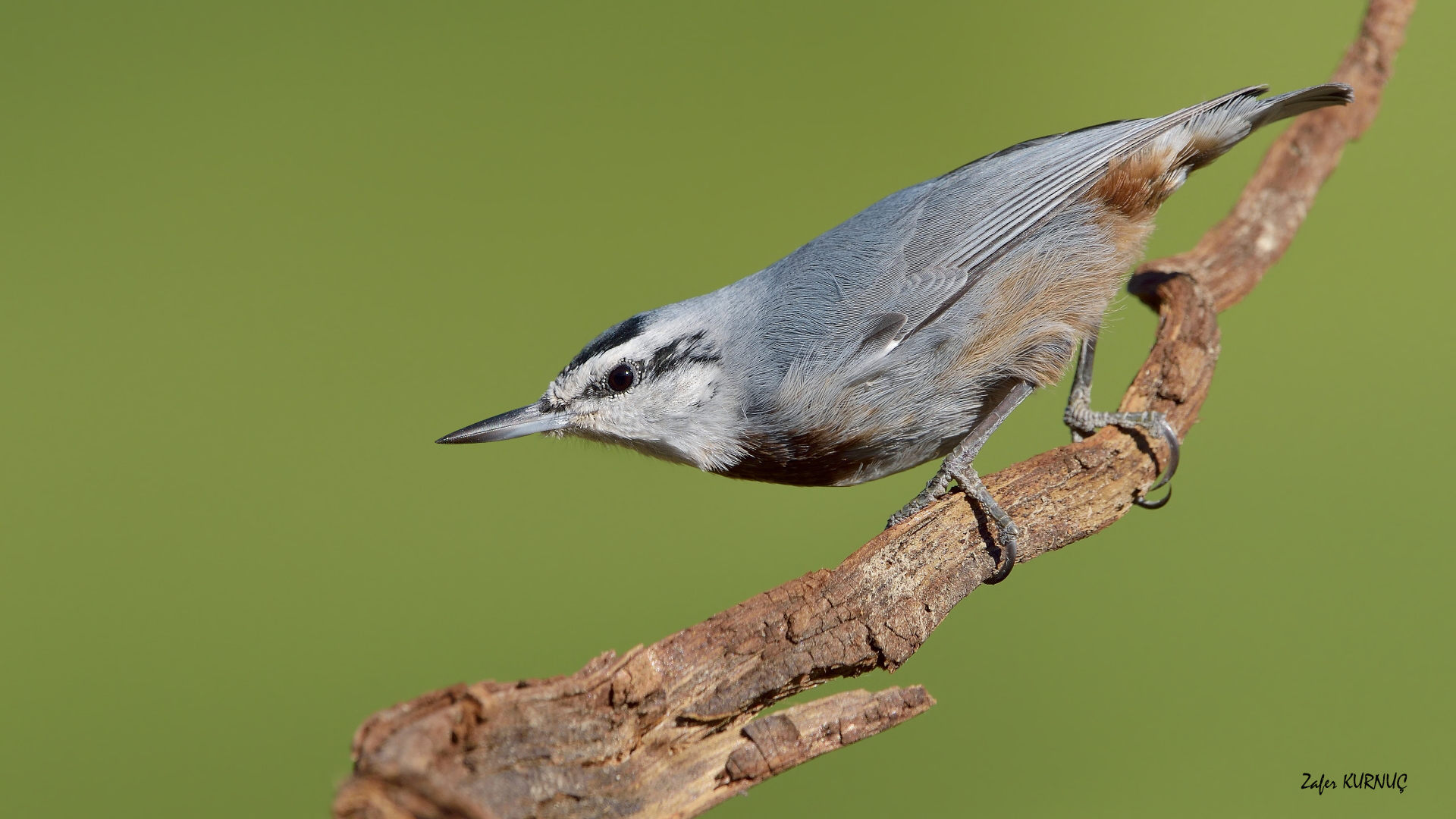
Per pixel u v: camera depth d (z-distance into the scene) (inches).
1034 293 97.5
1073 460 97.1
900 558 96.6
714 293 97.8
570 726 95.4
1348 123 99.0
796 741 95.8
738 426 97.5
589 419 97.7
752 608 96.0
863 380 97.3
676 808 95.7
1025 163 97.7
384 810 95.0
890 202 97.7
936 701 96.0
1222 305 98.4
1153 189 97.7
